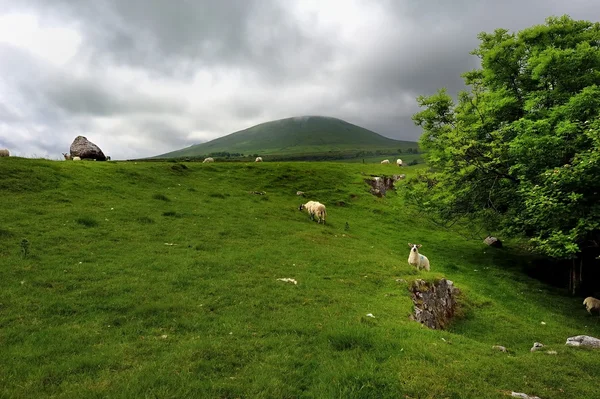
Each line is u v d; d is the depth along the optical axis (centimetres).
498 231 2786
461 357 861
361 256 2034
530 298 2134
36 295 1119
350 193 4466
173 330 962
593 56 2239
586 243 2264
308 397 661
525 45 2645
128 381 670
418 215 3638
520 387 720
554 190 1877
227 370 751
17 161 2831
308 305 1212
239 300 1213
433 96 3150
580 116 2052
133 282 1294
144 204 2570
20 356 759
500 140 2478
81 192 2612
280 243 2133
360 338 901
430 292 1587
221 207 2891
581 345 1021
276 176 4647
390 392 667
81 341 856
